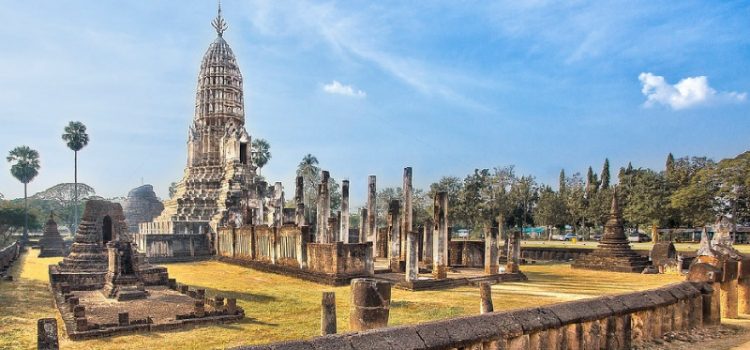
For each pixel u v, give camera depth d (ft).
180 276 113.91
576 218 271.49
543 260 167.02
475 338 27.30
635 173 262.47
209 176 221.05
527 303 69.41
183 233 182.91
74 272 87.86
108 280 78.43
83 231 92.99
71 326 52.47
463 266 117.91
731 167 191.93
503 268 117.08
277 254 120.06
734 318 51.70
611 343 35.78
